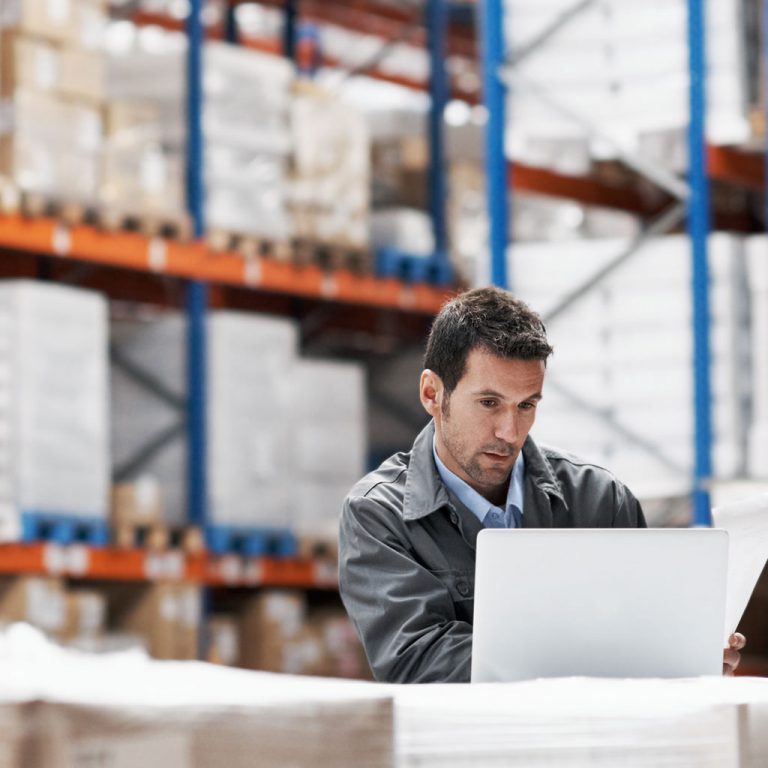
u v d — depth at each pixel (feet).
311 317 43.57
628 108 26.32
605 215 40.01
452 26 50.29
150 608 34.32
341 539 12.34
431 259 40.45
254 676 5.92
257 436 35.81
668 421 25.63
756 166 27.14
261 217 36.32
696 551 9.66
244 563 36.06
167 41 46.09
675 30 26.03
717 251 26.23
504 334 11.53
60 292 31.42
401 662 11.42
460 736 5.49
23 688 5.34
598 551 9.61
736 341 26.12
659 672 9.67
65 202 32.22
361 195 38.32
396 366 44.34
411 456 12.39
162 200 34.22
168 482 35.78
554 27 26.68
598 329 26.17
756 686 7.13
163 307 38.65
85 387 31.78
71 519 31.45
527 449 12.61
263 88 36.19
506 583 9.61
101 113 33.35
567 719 5.74
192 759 5.21
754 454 25.58
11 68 31.40
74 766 5.21
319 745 5.32
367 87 51.88
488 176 26.94
